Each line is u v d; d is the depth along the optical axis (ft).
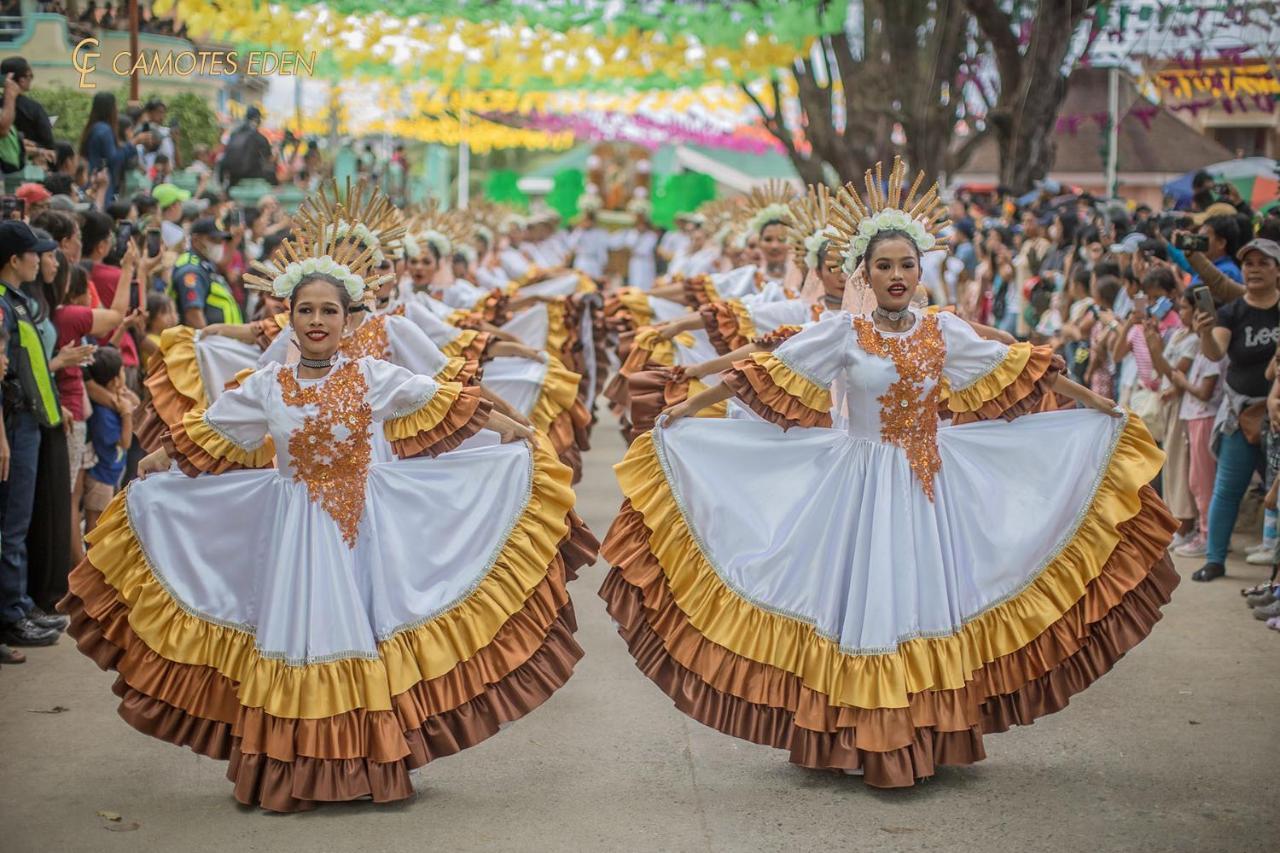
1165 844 15.11
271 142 58.34
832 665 16.83
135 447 29.94
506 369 29.19
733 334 26.81
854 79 62.95
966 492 17.58
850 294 17.83
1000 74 52.54
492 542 17.01
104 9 51.11
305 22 36.86
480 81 40.78
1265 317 26.66
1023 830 15.52
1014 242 44.91
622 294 34.60
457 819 15.89
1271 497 25.36
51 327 23.29
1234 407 26.94
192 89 59.77
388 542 16.62
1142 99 49.52
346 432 16.49
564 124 84.94
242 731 16.20
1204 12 40.16
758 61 42.06
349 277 16.80
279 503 16.55
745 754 18.11
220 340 23.08
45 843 15.12
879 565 16.80
